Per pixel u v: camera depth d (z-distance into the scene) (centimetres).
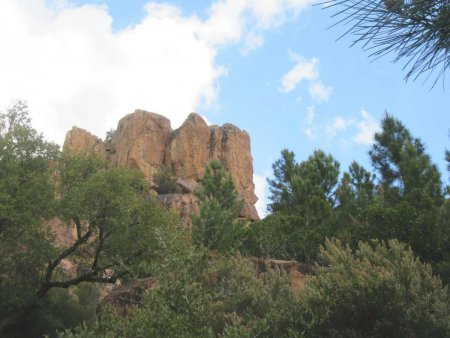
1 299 1875
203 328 584
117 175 2192
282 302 905
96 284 2330
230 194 2969
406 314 805
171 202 5078
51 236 2000
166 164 6544
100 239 2070
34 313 1989
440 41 249
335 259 1088
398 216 1545
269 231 2027
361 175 2902
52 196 1989
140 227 2059
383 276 888
